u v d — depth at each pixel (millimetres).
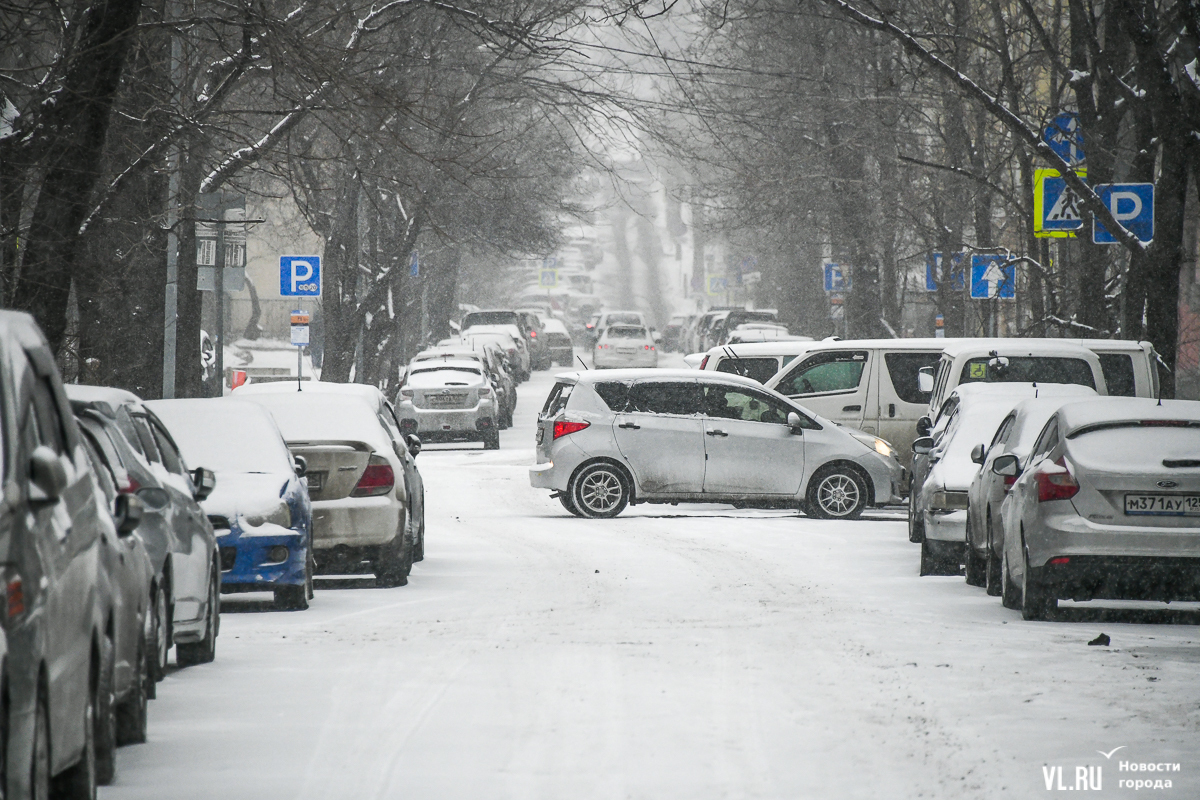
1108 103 73688
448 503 76938
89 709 18594
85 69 43375
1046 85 114688
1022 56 78500
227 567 38844
